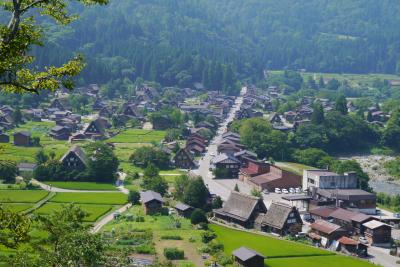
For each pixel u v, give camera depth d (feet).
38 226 131.75
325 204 369.30
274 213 315.58
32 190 368.89
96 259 123.44
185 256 249.96
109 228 284.82
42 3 92.63
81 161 413.80
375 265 260.21
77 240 124.16
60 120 645.92
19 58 88.12
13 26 86.48
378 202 413.18
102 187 390.83
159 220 309.83
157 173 399.24
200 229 298.76
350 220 319.47
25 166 416.26
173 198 368.07
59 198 349.82
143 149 479.41
